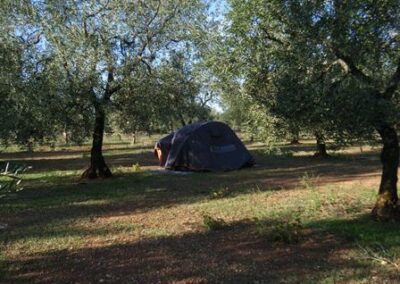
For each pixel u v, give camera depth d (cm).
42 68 1441
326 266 680
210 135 2056
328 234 853
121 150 4100
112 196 1395
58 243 869
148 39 1634
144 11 1617
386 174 928
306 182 1466
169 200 1301
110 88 1614
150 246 830
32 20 1504
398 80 760
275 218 1002
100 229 971
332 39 723
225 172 1961
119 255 781
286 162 2302
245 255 754
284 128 922
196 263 721
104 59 1541
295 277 638
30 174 2078
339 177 1641
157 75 1653
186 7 1639
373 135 836
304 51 734
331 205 1105
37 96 1360
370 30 707
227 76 1006
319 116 762
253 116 1032
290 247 789
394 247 746
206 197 1322
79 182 1728
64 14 1512
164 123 1838
